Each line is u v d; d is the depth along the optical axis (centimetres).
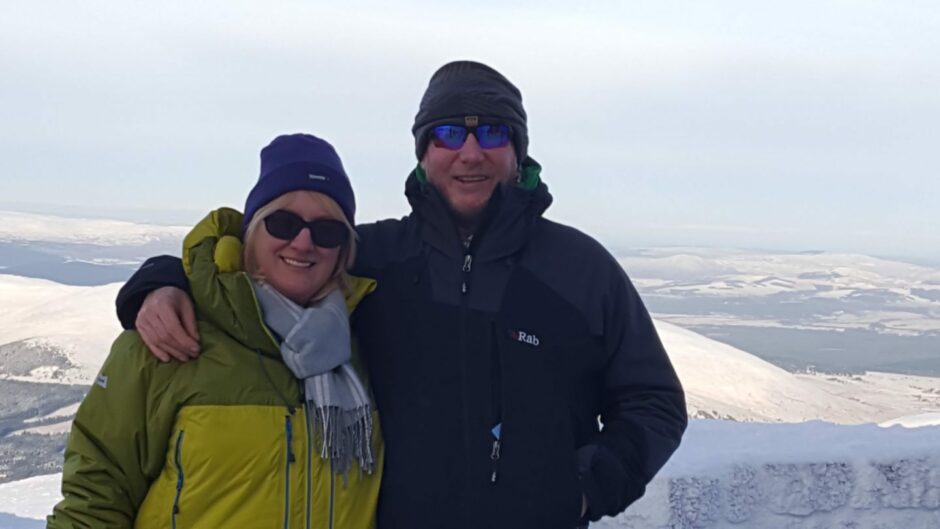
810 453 442
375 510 228
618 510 241
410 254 249
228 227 228
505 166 250
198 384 203
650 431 246
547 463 230
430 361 236
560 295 244
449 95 246
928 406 15612
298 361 206
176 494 200
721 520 418
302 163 220
